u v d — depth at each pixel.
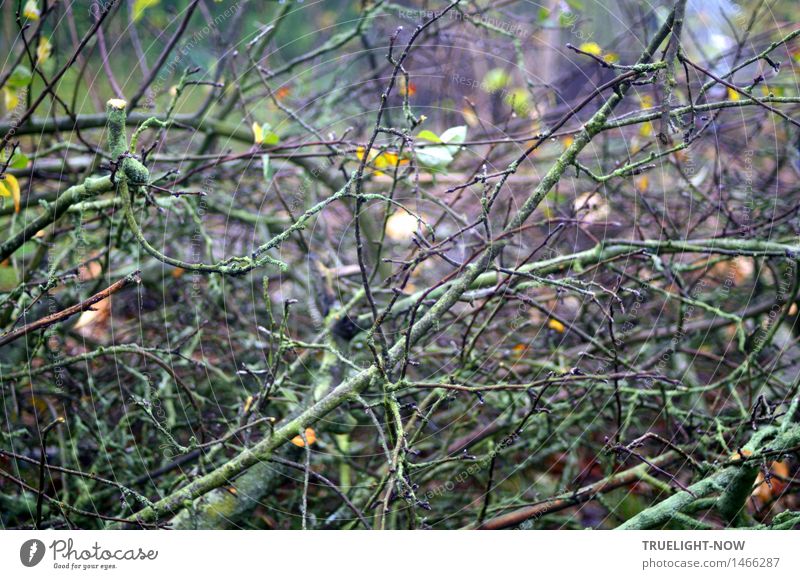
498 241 1.84
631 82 1.77
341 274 2.26
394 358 1.81
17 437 2.07
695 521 1.87
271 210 2.69
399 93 2.28
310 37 3.19
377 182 2.49
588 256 2.05
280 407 2.22
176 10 2.53
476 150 2.67
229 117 2.74
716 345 2.49
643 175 2.44
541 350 2.33
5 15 2.46
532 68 2.66
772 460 1.87
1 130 2.06
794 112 2.41
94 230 2.33
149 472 2.10
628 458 2.06
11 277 2.23
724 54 2.41
